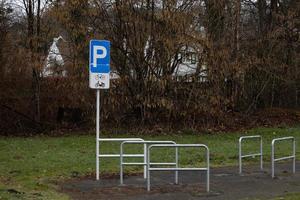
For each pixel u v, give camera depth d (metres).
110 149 18.12
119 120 23.73
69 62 22.94
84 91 23.17
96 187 11.45
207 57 23.06
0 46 24.72
